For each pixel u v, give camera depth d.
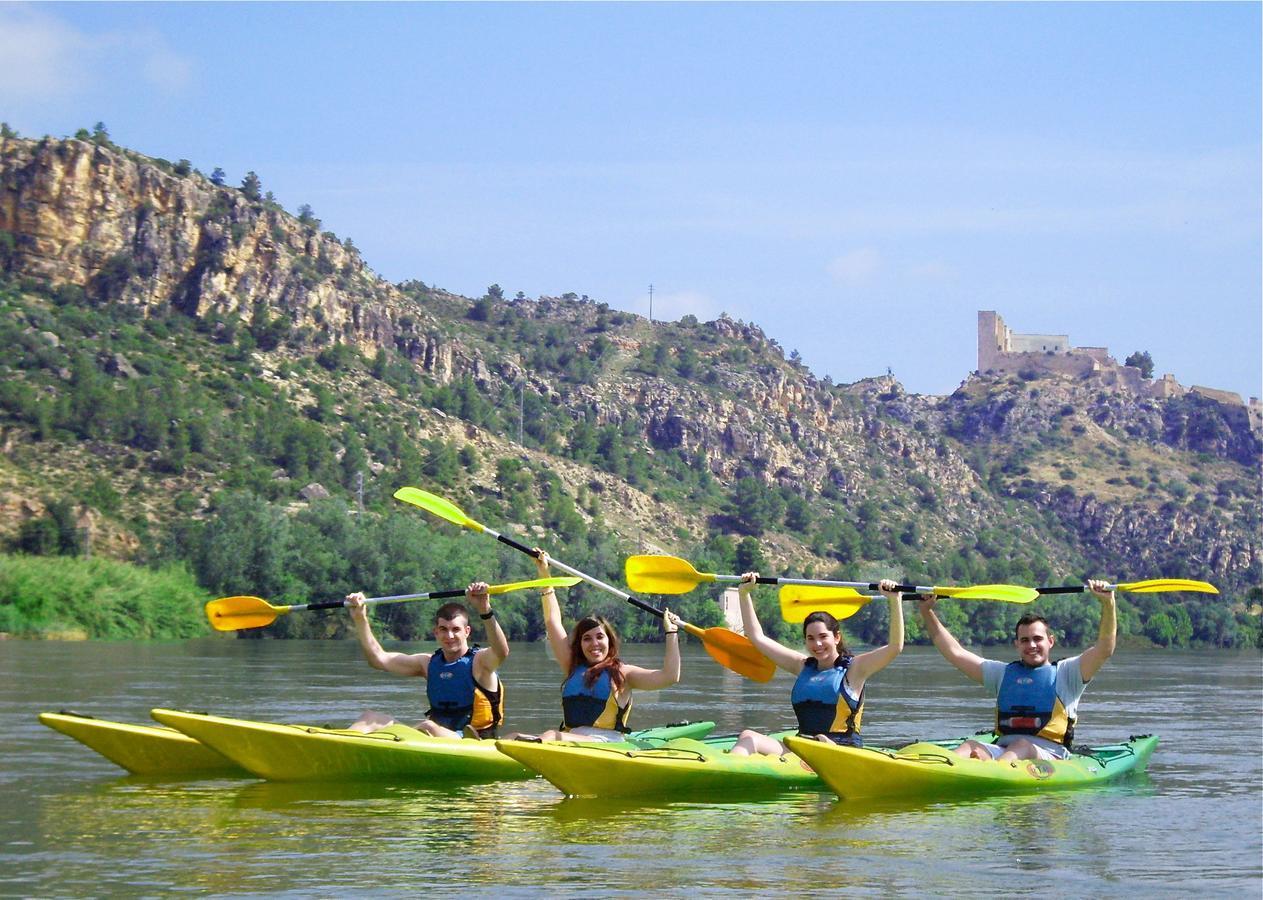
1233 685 39.94
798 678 14.19
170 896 8.89
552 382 187.50
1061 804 12.90
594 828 11.41
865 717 23.47
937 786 13.07
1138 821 11.97
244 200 154.62
